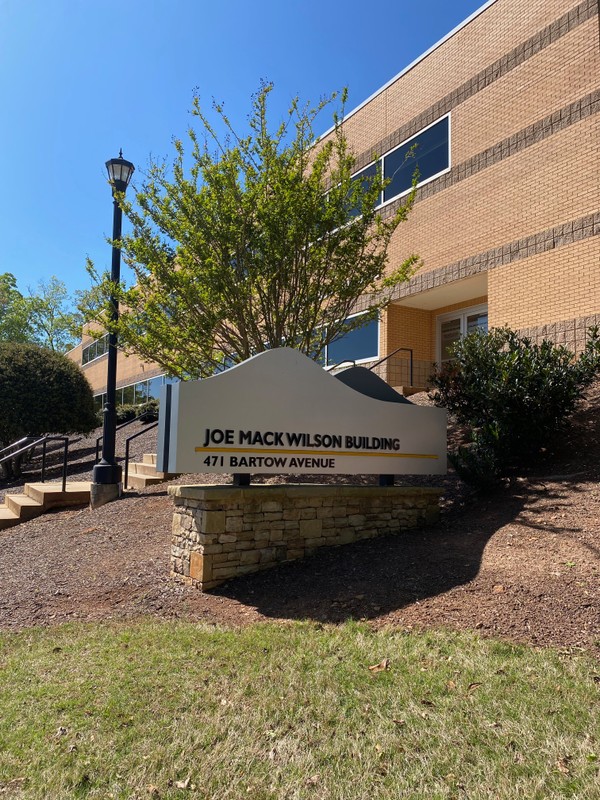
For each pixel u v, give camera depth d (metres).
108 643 4.21
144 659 3.84
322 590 5.12
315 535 6.15
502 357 7.91
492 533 5.96
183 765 2.64
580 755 2.58
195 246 8.05
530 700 3.05
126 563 6.41
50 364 15.91
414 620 4.29
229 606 5.00
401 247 14.25
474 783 2.44
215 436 5.66
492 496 7.25
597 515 5.80
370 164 15.32
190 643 4.10
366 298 14.93
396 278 9.23
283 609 4.83
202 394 5.63
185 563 5.69
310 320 8.80
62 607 5.26
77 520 8.91
